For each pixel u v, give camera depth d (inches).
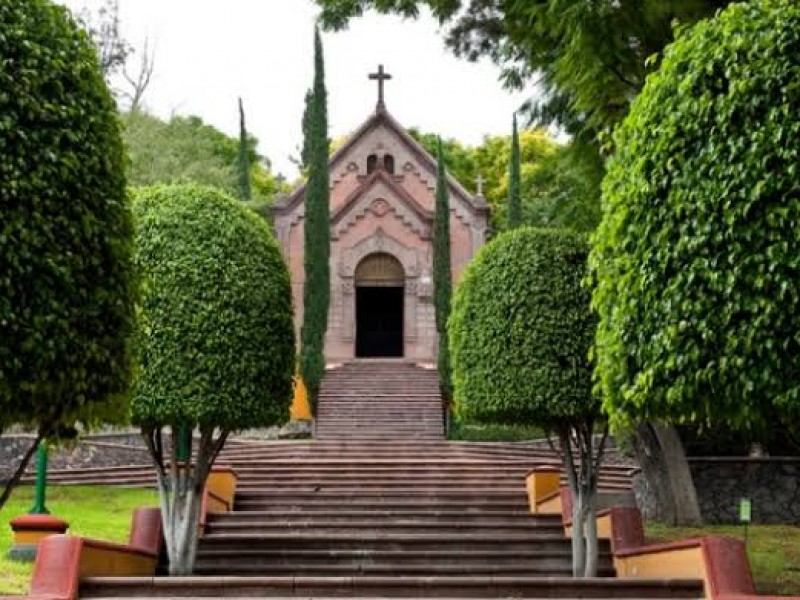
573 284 428.1
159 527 452.1
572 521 481.7
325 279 1074.1
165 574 446.3
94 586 362.3
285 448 877.2
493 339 430.6
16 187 197.9
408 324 1230.9
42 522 440.5
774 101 241.8
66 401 209.3
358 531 582.6
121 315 226.4
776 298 234.4
